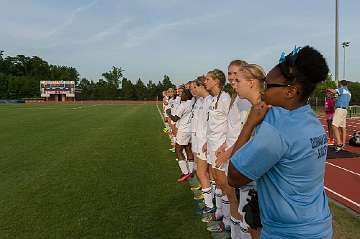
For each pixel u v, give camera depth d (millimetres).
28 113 33719
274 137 1870
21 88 95375
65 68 124250
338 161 9812
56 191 7121
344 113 11430
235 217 4355
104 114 32719
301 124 1937
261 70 3307
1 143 13648
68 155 11117
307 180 1946
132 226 5301
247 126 2426
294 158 1905
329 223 2012
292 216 1932
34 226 5320
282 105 2008
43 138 15148
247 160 1905
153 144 13547
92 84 103062
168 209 6066
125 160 10336
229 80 4199
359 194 6762
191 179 8016
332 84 21406
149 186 7516
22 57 121500
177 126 8039
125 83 97062
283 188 1943
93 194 6922
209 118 5035
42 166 9492
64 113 34062
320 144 1990
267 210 2008
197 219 5586
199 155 5867
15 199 6613
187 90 7922
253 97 3312
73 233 5059
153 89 94000
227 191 4367
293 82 1947
